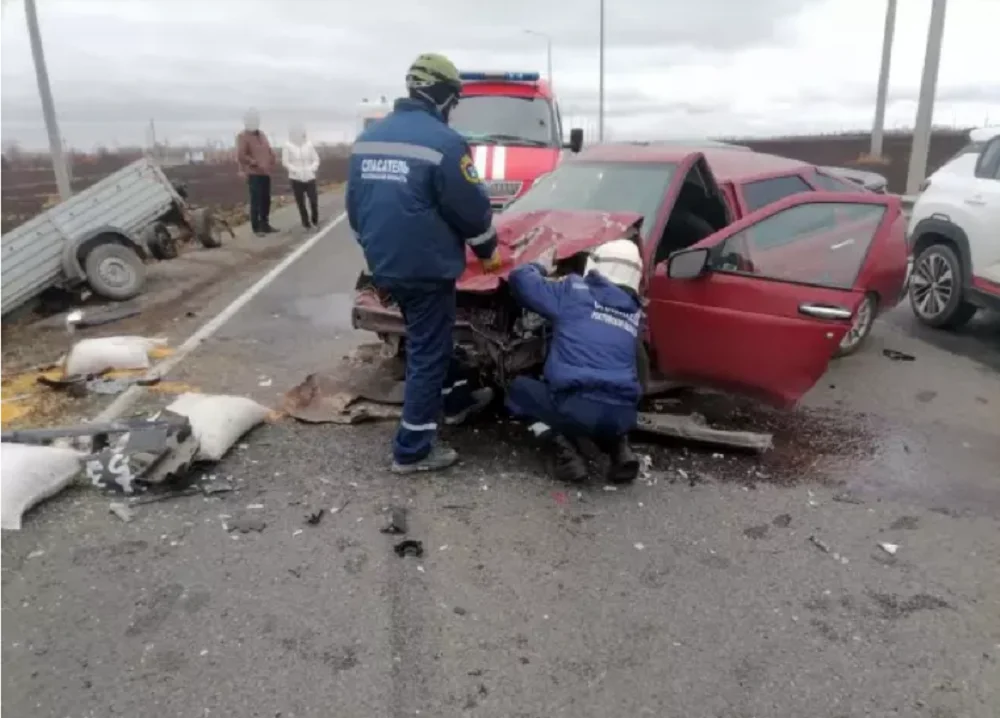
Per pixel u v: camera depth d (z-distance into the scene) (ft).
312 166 48.03
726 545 12.58
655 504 13.87
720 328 16.47
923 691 9.45
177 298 28.76
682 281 16.78
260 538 12.44
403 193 13.02
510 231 16.97
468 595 11.07
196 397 16.34
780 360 16.07
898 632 10.54
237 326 24.70
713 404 18.70
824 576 11.78
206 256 37.60
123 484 13.66
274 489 13.99
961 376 21.33
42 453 13.56
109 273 27.68
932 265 26.18
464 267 14.02
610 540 12.62
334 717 8.86
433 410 14.42
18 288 24.90
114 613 10.55
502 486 14.35
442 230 13.46
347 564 11.77
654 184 19.02
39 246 25.72
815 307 15.57
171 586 11.14
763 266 16.47
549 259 15.25
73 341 23.04
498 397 18.04
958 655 10.11
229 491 13.87
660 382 18.20
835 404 19.06
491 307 16.03
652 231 17.88
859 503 14.10
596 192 19.49
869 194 16.20
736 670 9.73
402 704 9.06
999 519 13.62
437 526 12.91
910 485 14.84
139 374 19.81
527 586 11.32
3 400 17.94
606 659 9.87
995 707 9.21
